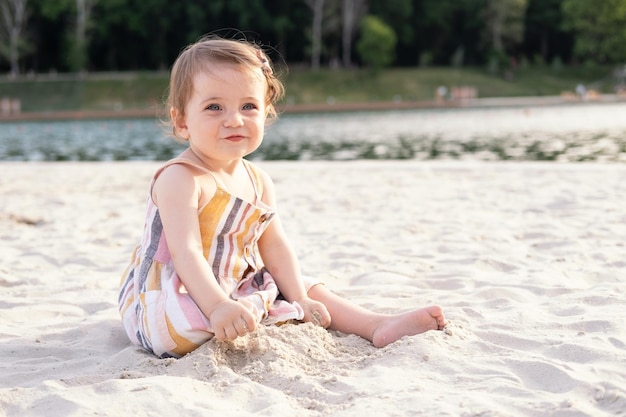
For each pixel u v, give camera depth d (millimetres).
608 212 5766
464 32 57344
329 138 19828
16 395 2146
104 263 4410
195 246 2590
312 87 48219
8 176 10133
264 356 2439
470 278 3658
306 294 2867
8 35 47625
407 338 2549
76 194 8070
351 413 1962
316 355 2498
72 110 42562
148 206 2770
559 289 3350
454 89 47344
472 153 14578
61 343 2850
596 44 53219
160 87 45531
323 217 6027
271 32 52719
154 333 2555
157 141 20344
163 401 2064
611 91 49000
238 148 2662
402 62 58531
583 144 15836
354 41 55531
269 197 2959
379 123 26625
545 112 31812
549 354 2441
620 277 3654
